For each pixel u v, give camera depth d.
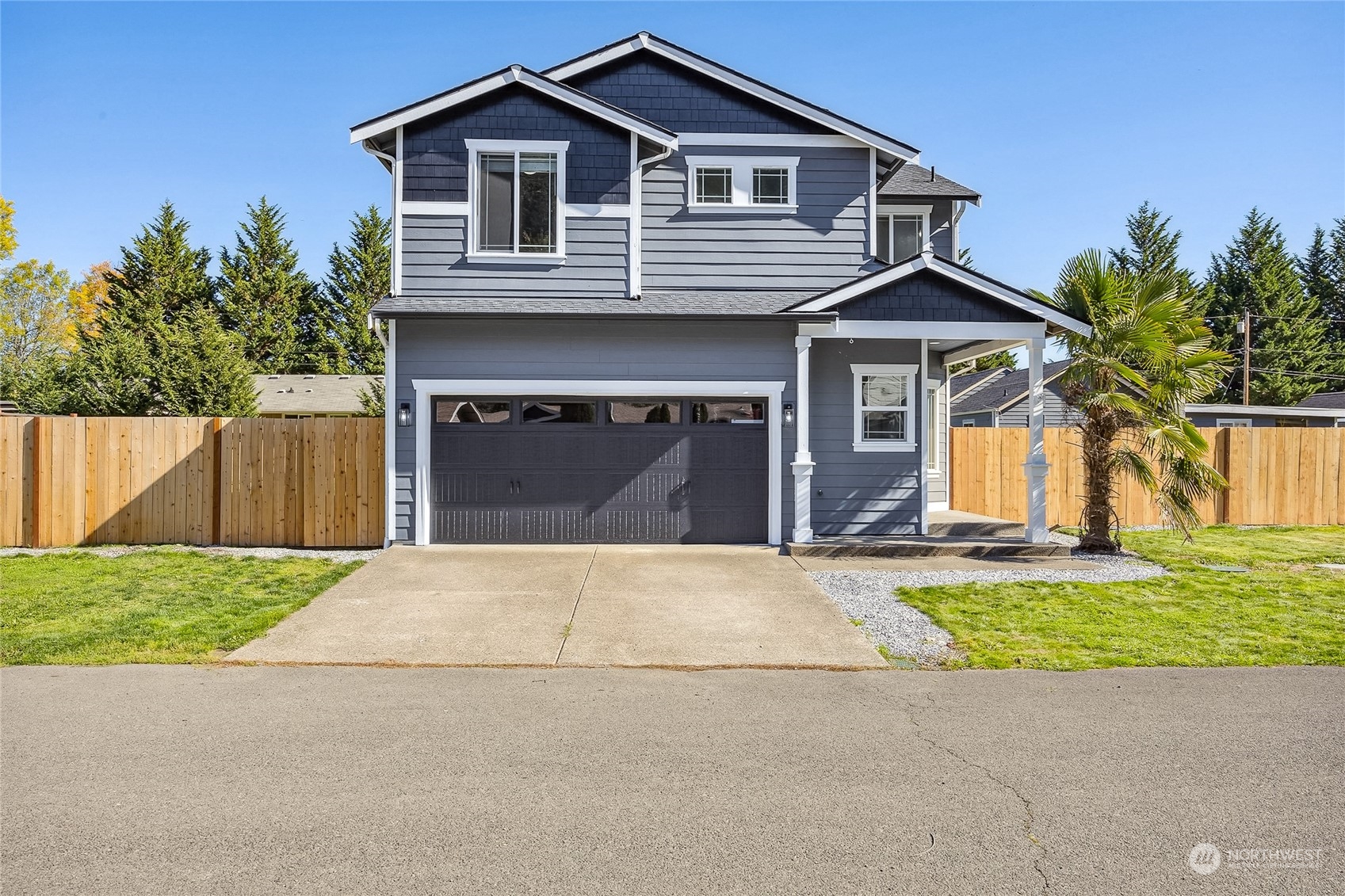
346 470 12.13
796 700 5.79
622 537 12.12
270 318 36.03
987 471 15.82
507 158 12.34
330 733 5.08
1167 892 3.38
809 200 13.20
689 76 13.31
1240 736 5.07
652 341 12.05
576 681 6.24
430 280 12.23
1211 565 11.02
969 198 15.13
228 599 8.67
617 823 3.92
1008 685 6.11
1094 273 11.55
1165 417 11.34
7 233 37.25
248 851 3.65
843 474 13.28
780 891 3.36
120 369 20.08
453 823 3.91
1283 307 44.00
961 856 3.64
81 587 9.17
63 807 4.05
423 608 8.34
